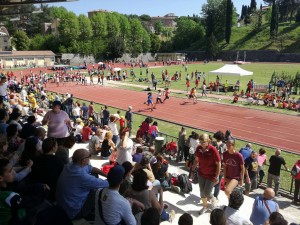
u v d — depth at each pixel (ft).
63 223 12.39
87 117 76.18
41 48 359.46
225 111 100.89
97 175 20.30
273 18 371.76
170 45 459.73
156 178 29.27
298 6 428.56
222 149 36.37
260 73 212.02
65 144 21.30
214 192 28.12
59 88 156.46
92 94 137.08
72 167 16.01
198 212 26.00
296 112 99.14
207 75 202.59
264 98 112.47
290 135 74.90
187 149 45.50
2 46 349.61
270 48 362.74
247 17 463.42
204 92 126.11
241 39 407.03
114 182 14.14
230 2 397.39
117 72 198.80
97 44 370.94
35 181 17.26
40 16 439.22
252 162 36.70
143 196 16.56
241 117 92.89
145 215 12.66
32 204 13.88
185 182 29.48
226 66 142.20
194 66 289.12
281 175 46.42
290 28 393.09
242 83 163.12
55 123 26.53
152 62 379.35
